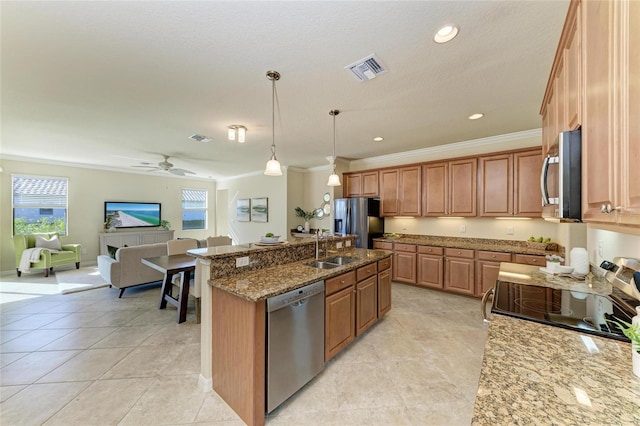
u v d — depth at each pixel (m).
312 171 6.73
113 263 4.03
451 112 3.06
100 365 2.30
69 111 2.97
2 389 2.00
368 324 2.83
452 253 4.13
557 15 1.56
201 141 4.26
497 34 1.73
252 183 7.59
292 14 1.55
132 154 5.23
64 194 6.08
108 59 1.99
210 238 4.57
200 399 1.90
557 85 1.65
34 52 1.89
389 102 2.78
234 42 1.81
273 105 2.82
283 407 1.83
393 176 5.00
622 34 0.76
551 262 2.28
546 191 1.41
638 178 0.67
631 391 0.77
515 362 0.94
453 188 4.30
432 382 2.08
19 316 3.35
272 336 1.74
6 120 3.26
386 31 1.70
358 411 1.79
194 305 3.78
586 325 1.23
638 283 1.44
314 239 3.09
